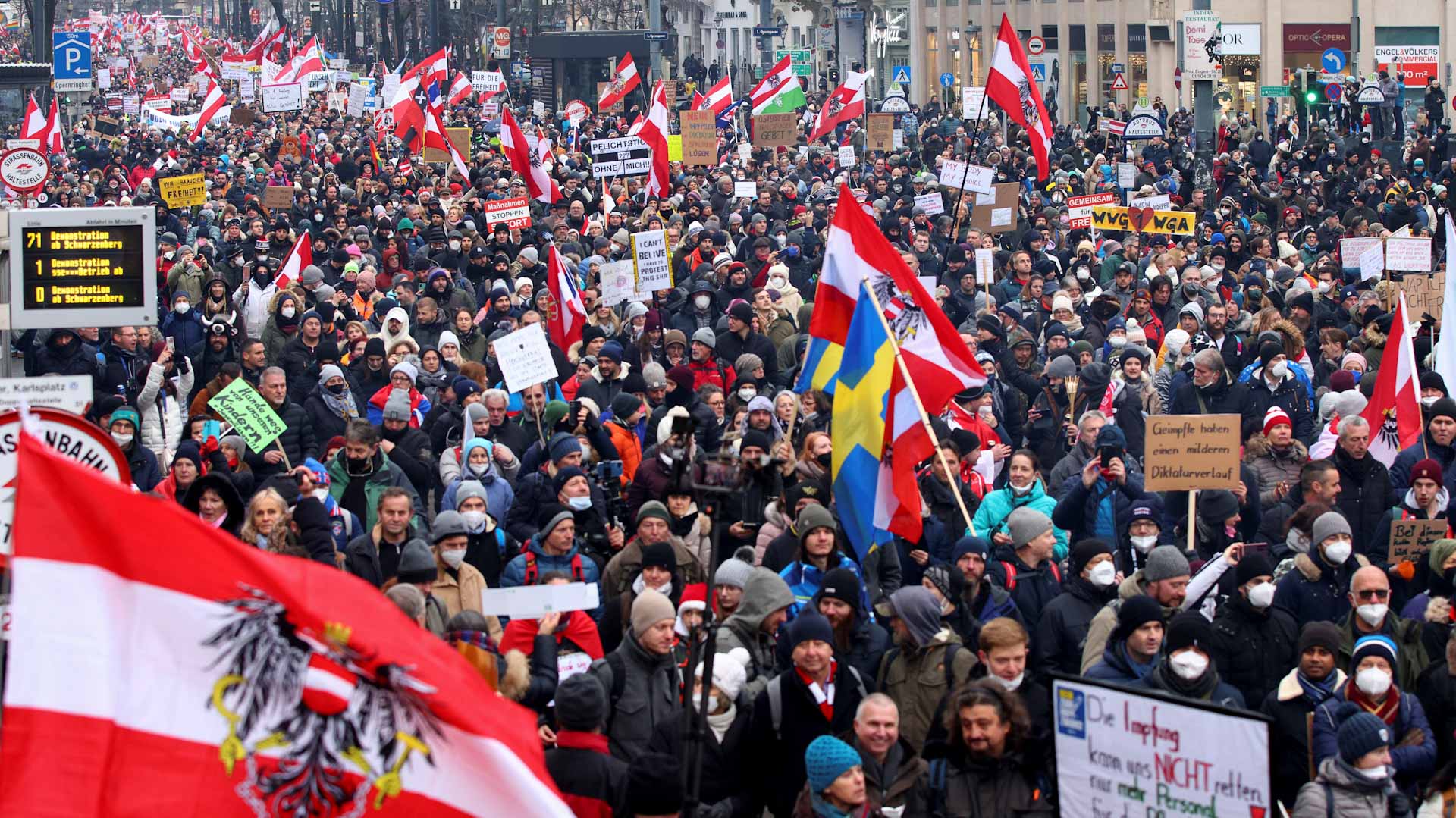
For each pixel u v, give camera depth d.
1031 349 17.80
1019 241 28.77
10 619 5.25
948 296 21.58
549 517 12.05
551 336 19.72
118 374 17.42
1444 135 45.44
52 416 8.02
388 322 18.72
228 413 13.65
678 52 125.25
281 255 26.52
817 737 8.18
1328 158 40.94
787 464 11.88
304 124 57.91
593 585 9.31
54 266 11.56
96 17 192.25
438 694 5.65
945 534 12.36
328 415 15.75
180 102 75.38
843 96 43.91
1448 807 8.23
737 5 111.25
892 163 39.31
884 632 9.70
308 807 5.50
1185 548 12.16
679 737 8.41
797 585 10.61
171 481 12.67
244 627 5.46
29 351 17.36
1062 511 12.26
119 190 37.38
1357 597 9.68
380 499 12.05
